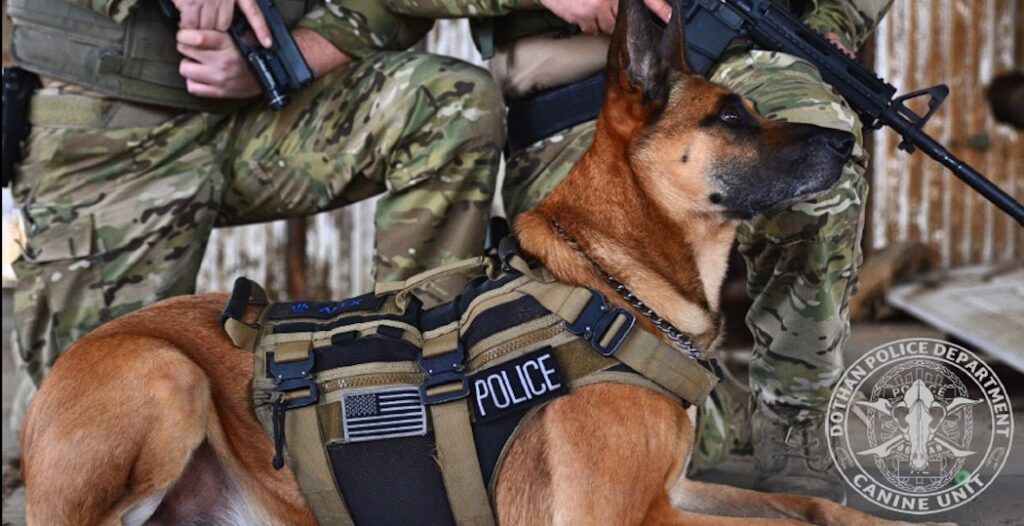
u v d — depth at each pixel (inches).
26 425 115.3
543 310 109.1
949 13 280.2
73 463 109.3
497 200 277.1
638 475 106.0
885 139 283.7
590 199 116.0
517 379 107.3
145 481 110.3
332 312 116.8
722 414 159.6
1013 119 280.4
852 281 135.9
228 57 151.6
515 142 160.1
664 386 107.4
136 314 121.0
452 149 148.7
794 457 144.8
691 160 113.0
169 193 153.1
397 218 152.0
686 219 114.3
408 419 108.6
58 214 151.0
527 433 107.7
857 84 136.7
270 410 112.0
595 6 142.2
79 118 151.0
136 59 151.4
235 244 287.0
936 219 284.8
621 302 111.6
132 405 109.3
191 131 155.9
